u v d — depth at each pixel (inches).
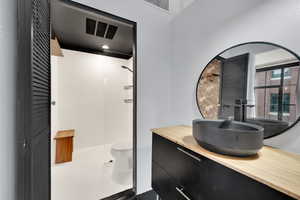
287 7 33.5
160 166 49.2
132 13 58.0
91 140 112.0
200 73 55.7
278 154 31.0
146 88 63.2
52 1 43.9
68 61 102.6
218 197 28.6
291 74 33.1
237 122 37.3
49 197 39.0
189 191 36.2
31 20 21.4
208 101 52.0
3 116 18.4
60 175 75.1
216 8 49.4
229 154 29.4
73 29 79.4
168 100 70.4
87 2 48.4
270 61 36.5
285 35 34.0
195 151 33.6
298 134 32.5
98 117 114.3
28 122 21.2
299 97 32.1
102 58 114.7
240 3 42.6
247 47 41.2
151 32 63.6
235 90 44.3
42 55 31.0
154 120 65.9
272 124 36.4
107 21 71.1
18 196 20.6
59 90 99.6
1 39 18.1
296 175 22.3
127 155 81.0
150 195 62.8
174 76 68.2
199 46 55.9
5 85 18.8
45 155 34.9
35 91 25.5
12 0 20.4
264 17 37.5
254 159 28.3
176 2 68.5
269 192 21.0
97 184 67.8
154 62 65.0
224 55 47.1
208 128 32.1
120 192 61.2
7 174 19.0
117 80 121.6
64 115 101.8
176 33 67.0
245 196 24.0
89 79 110.1
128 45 104.3
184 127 57.2
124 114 125.5
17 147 20.5
